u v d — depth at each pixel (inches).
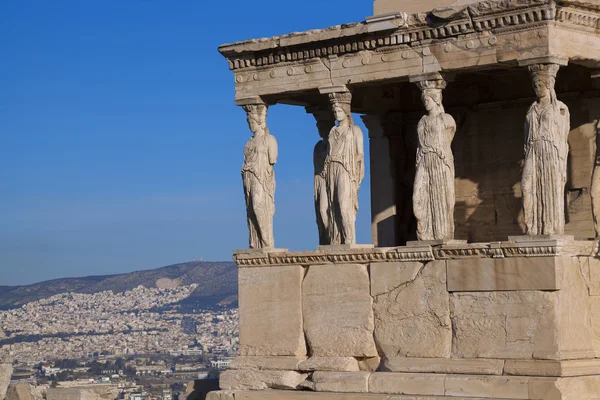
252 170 976.9
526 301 842.8
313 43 946.7
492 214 1008.9
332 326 932.0
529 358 840.3
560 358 830.5
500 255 853.8
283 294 957.2
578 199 959.0
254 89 982.4
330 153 942.4
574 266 850.1
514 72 993.5
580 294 853.8
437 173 891.4
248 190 979.9
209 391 1040.2
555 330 831.7
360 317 919.0
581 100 959.0
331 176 941.8
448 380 861.8
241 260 976.9
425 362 880.9
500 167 1007.0
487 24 869.8
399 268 901.2
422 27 896.9
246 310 973.8
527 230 851.4
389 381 888.9
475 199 1017.5
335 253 928.3
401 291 899.4
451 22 884.0
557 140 847.1
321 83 947.3
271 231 981.2
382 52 919.7
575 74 958.4
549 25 845.2
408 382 880.3
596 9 868.6
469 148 1021.8
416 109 1056.8
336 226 942.4
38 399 1153.4
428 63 897.5
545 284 834.8
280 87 968.3
